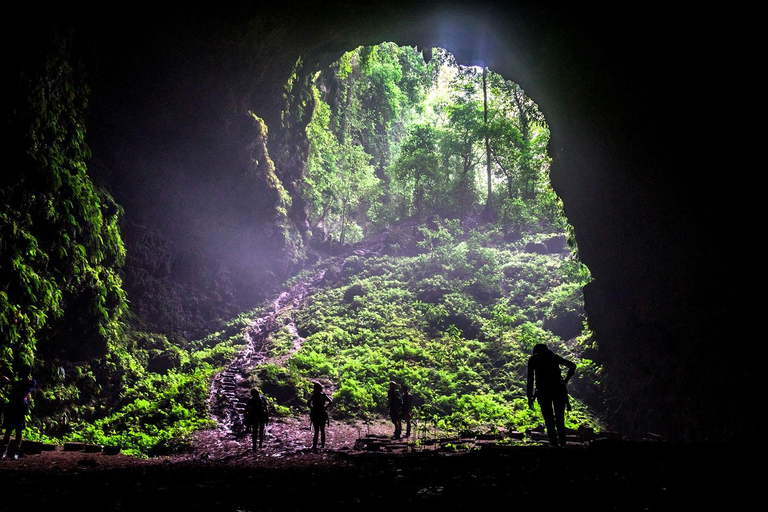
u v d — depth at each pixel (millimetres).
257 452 12492
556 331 25547
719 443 7520
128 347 22609
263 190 32938
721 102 10398
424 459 8617
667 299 13555
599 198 16625
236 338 26844
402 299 30578
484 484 5348
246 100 29641
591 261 18516
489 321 27297
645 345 15070
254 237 33281
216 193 30266
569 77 16297
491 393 21188
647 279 14555
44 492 5723
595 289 18359
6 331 13766
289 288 34250
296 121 36906
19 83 14352
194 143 27828
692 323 12469
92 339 18062
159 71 23719
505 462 6949
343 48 28391
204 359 24141
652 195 13484
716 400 11180
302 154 38688
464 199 46375
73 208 16641
